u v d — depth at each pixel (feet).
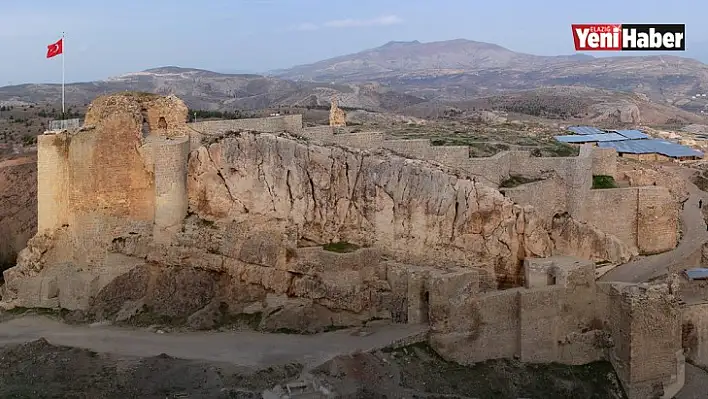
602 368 185.26
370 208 205.67
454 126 376.27
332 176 207.10
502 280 202.18
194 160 213.66
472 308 178.50
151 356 173.78
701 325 197.57
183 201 214.07
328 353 172.96
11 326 201.36
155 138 217.77
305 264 197.57
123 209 213.46
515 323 183.62
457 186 201.77
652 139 393.70
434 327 178.19
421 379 166.30
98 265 213.05
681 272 212.43
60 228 220.23
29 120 515.91
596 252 217.15
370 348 175.11
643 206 227.81
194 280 205.05
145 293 208.54
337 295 192.85
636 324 177.47
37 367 168.55
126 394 155.33
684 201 279.69
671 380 181.98
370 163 206.59
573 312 188.34
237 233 205.67
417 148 220.84
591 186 231.09
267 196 207.72
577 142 352.90
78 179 214.28
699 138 464.24
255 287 201.57
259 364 167.12
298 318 191.21
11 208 325.62
